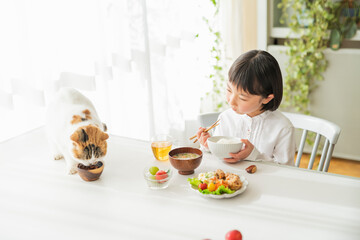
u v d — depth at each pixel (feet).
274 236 2.84
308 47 8.61
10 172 3.94
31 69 5.88
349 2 8.16
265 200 3.33
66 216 3.15
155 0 8.04
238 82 4.27
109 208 3.25
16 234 2.92
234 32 10.25
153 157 4.23
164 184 3.51
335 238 2.82
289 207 3.22
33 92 5.98
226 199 3.36
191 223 3.01
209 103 10.68
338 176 3.75
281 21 8.91
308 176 3.76
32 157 4.29
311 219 3.05
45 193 3.52
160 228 2.95
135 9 7.48
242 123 5.29
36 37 5.84
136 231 2.92
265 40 8.78
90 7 6.53
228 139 4.19
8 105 5.73
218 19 10.14
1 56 5.49
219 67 10.09
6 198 3.44
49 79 6.09
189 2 9.14
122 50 7.39
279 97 4.55
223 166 3.98
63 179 3.79
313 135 9.20
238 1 9.93
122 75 7.51
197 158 3.71
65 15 6.18
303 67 8.82
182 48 9.31
